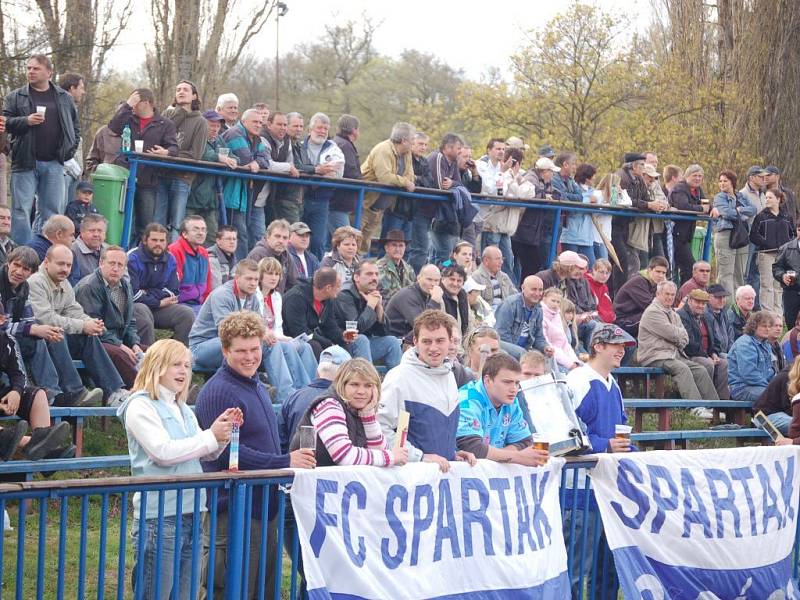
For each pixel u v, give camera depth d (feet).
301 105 150.20
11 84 62.69
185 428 21.12
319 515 20.71
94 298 34.63
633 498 26.12
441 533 22.40
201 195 44.04
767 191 62.54
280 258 41.01
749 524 28.17
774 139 91.25
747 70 91.86
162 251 38.45
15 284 31.65
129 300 35.55
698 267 51.96
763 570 28.50
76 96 43.34
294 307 36.96
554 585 24.36
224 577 21.77
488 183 53.21
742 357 46.98
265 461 21.01
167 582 20.94
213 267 40.93
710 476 27.63
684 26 97.96
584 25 100.99
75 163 45.80
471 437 24.14
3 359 29.86
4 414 29.89
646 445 45.39
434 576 22.16
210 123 44.06
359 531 21.20
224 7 68.64
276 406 34.53
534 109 102.42
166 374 20.93
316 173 46.85
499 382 24.64
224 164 43.80
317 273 37.06
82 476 32.24
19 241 41.24
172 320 38.45
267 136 46.09
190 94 43.57
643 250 59.31
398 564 21.65
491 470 23.49
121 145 43.98
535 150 100.99
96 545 28.48
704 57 97.66
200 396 22.02
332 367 26.20
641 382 48.88
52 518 29.99
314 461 21.09
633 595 25.63
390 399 23.29
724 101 94.84
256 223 45.91
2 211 36.06
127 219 42.01
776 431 30.53
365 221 49.55
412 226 50.52
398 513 21.76
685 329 48.62
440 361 23.45
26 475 29.55
